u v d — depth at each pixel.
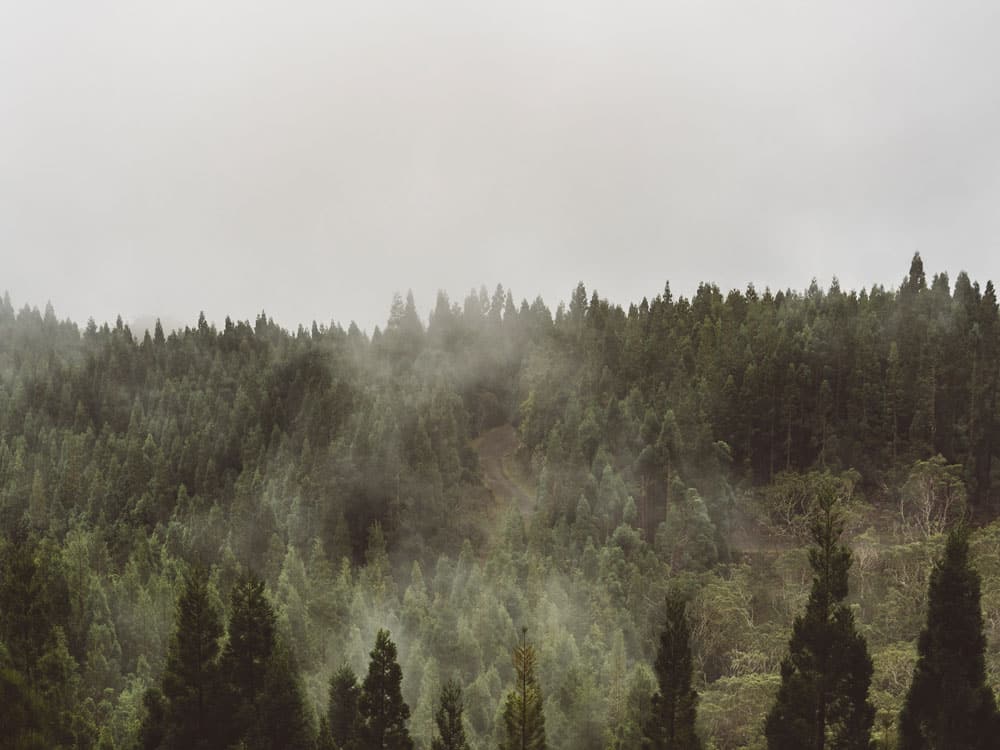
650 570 105.88
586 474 131.62
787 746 35.72
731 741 68.44
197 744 37.78
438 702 71.31
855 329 156.88
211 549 127.06
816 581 36.47
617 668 76.50
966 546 34.50
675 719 37.25
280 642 45.47
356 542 137.25
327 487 140.62
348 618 98.06
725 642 89.38
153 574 104.12
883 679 70.88
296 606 89.75
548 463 137.38
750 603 101.00
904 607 88.75
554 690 76.81
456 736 38.84
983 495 128.38
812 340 152.50
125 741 59.91
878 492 130.25
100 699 75.00
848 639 35.25
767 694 68.94
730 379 145.75
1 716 24.59
